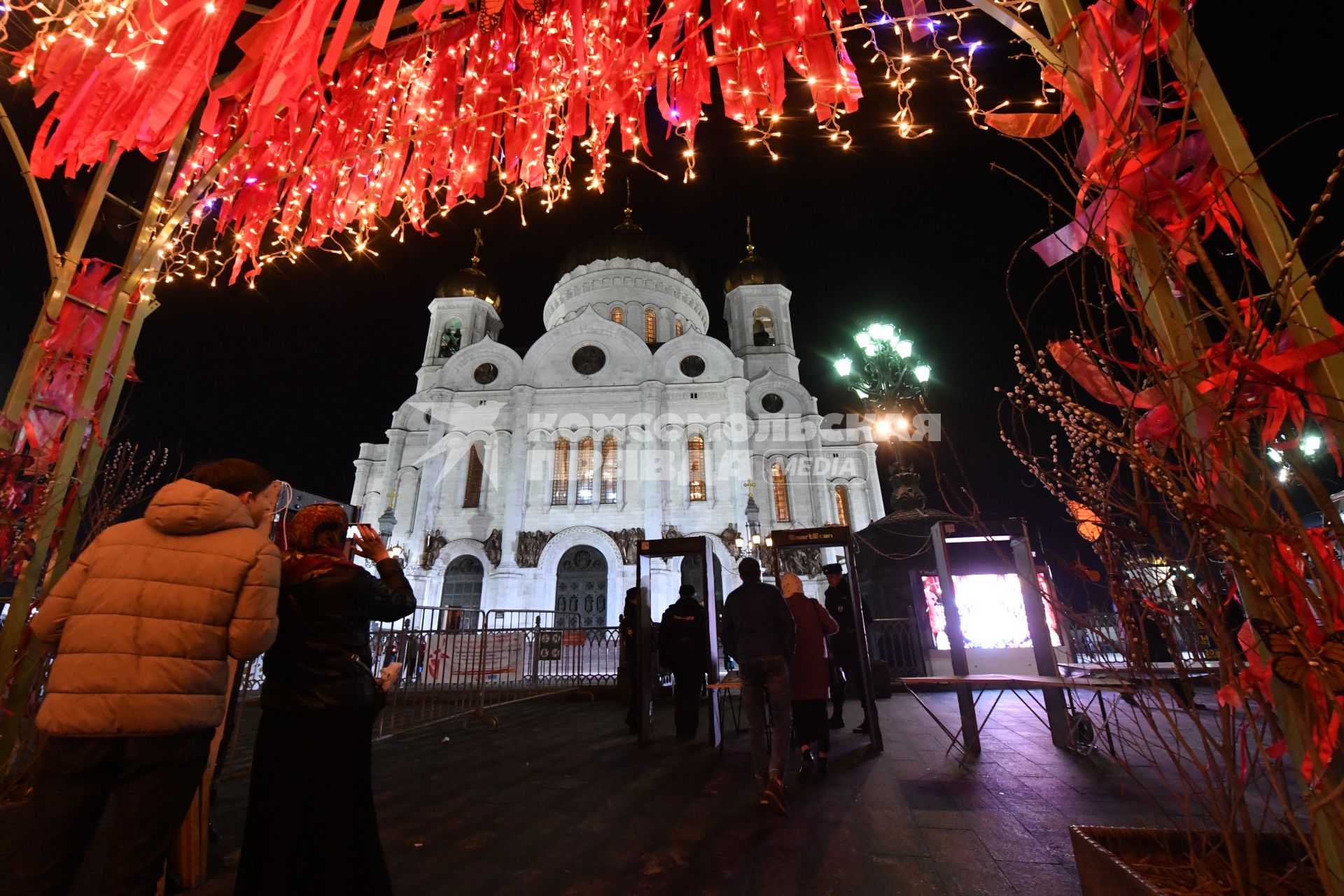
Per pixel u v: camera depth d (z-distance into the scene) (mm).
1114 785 5148
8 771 3477
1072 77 2148
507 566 29938
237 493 2898
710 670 7895
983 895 3242
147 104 3352
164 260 4523
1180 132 1896
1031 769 5777
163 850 2354
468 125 4816
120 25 3195
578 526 30953
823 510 32969
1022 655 10633
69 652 2367
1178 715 8047
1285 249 1743
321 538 3209
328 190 4969
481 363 36312
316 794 2777
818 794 5199
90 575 2492
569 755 7113
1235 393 1700
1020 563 7160
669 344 36250
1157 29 1916
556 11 4559
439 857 3912
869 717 6922
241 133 4711
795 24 3824
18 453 3805
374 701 3076
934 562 13531
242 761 6656
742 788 5488
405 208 4953
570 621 29219
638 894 3346
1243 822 2041
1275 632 1734
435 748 7688
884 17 3441
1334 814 1659
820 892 3318
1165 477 1959
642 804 5012
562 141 4625
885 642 13438
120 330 4309
